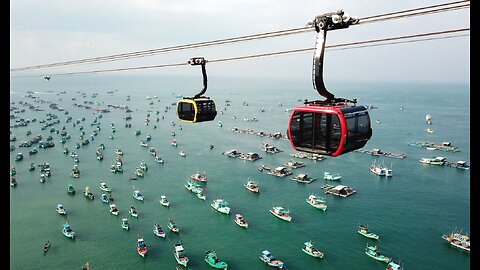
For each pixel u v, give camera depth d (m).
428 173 129.88
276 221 92.69
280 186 118.06
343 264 73.50
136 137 189.75
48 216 94.75
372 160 147.38
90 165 138.88
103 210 98.75
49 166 136.25
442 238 82.56
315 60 23.02
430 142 176.62
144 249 77.44
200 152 160.75
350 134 23.42
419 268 71.81
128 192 112.19
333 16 21.67
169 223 89.94
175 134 199.50
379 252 77.12
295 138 25.64
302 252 77.88
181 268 71.88
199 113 38.00
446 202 103.38
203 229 88.56
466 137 189.75
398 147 168.25
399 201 104.38
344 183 120.06
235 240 83.31
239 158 151.62
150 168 136.75
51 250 78.50
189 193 111.81
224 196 109.44
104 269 71.88
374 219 92.88
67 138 181.25
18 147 162.62
